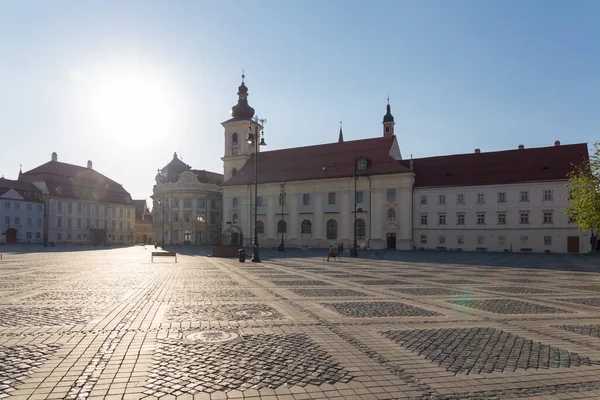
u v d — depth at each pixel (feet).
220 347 27.43
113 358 25.02
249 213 259.80
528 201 195.93
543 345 28.73
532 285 63.67
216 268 92.99
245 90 297.12
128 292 52.49
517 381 21.88
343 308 41.78
